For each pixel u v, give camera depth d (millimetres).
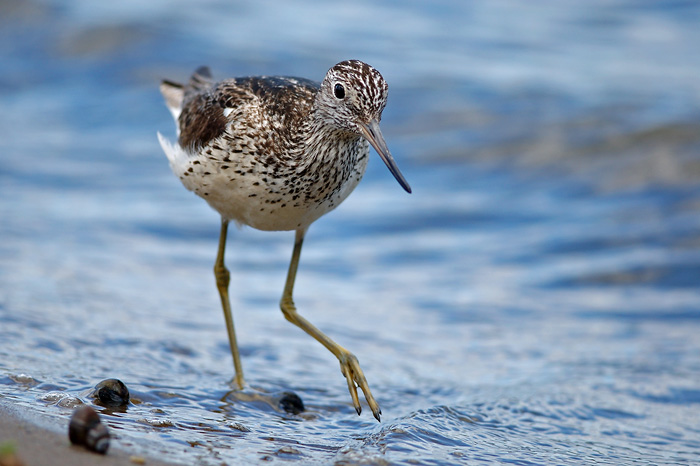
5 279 11797
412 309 12875
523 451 7770
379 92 8211
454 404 8930
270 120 8359
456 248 15117
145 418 7430
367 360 10734
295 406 8688
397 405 9148
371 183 17594
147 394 8266
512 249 14984
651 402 9586
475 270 14344
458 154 17922
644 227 15172
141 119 19953
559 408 9180
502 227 15734
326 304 12922
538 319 12594
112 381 7867
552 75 20812
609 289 13648
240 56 21719
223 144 8414
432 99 19625
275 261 14719
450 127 18703
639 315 12734
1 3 24234
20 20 23844
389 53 22234
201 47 22344
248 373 9766
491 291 13594
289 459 6910
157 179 17578
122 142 19047
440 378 10234
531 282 13922
